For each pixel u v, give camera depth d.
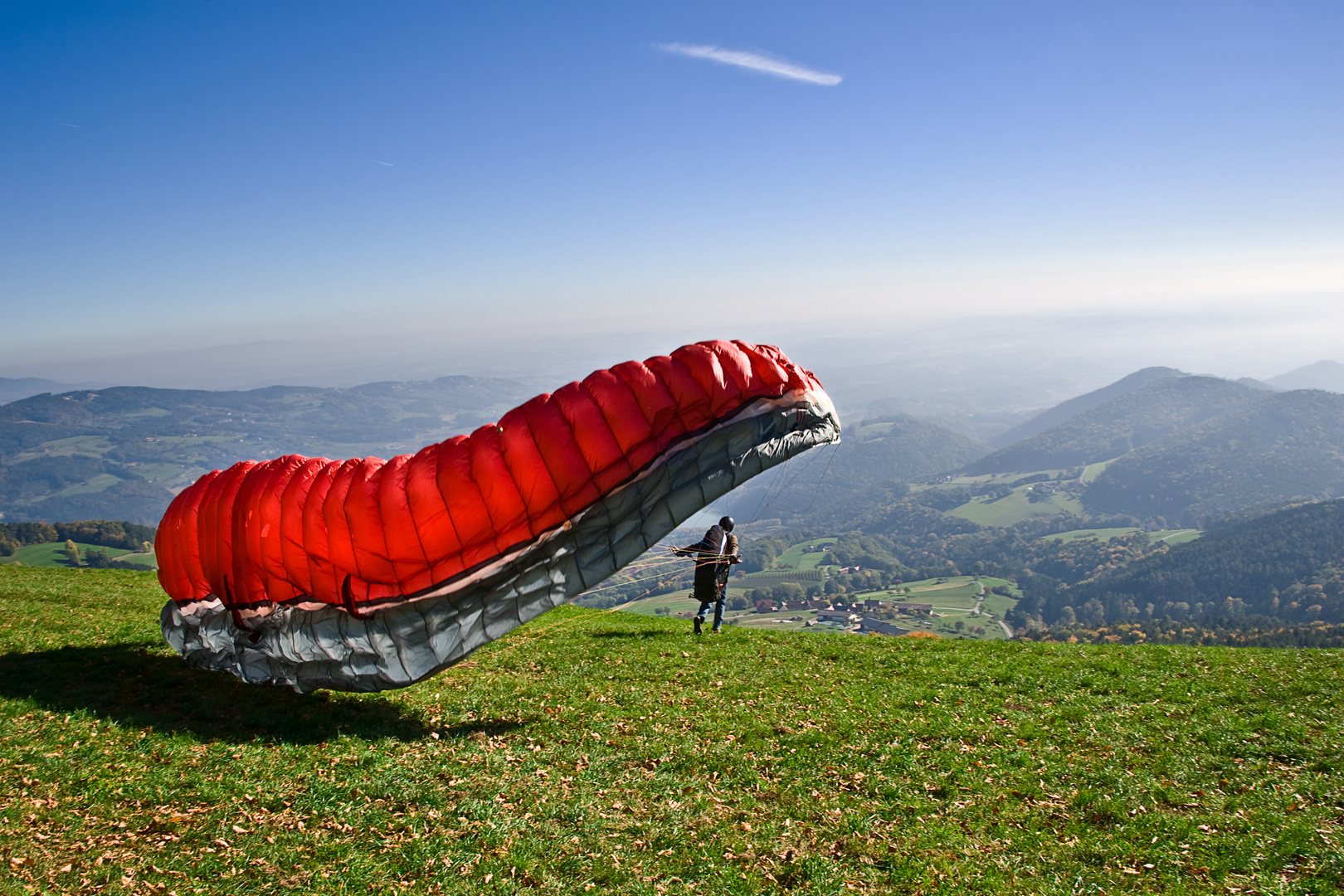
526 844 8.89
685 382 13.59
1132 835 9.22
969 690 14.90
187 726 11.79
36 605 20.59
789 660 17.41
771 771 11.13
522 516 12.97
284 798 9.59
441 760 11.12
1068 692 14.65
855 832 9.42
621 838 9.19
